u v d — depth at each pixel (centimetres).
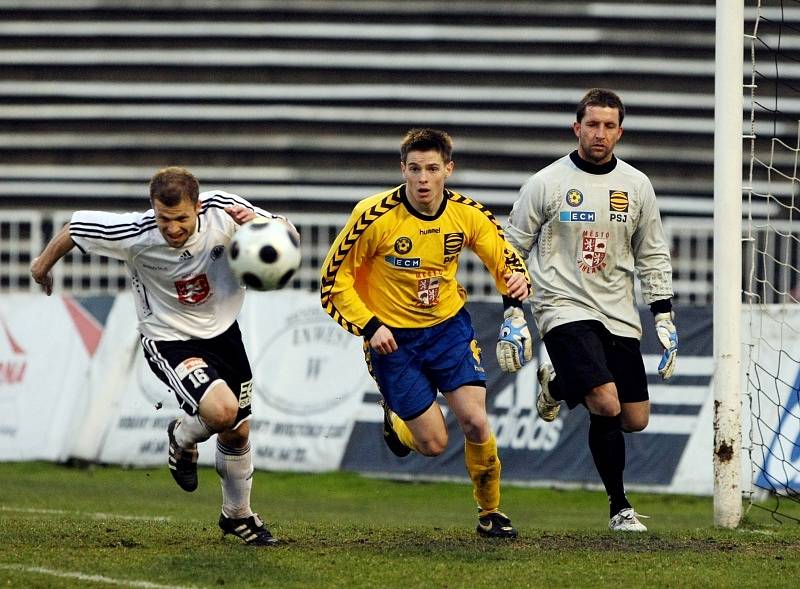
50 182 8475
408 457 4519
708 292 7525
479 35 8538
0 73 8675
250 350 4762
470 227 2427
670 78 8456
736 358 2897
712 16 8500
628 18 8538
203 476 4694
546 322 2733
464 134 8406
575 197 2689
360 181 8331
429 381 2502
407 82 8531
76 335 4988
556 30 8512
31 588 1841
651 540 2494
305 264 7575
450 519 3466
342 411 4612
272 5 8631
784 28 8019
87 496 3862
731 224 2919
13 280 7931
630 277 2761
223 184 8375
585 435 4344
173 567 2023
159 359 2209
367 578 1959
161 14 8681
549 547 2347
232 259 2073
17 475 4653
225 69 8638
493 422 4419
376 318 2366
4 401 4988
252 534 2327
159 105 8538
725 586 1953
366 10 8619
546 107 8425
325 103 8488
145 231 2167
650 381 4309
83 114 8531
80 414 4909
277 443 4650
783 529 2814
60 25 8650
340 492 4406
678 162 8325
